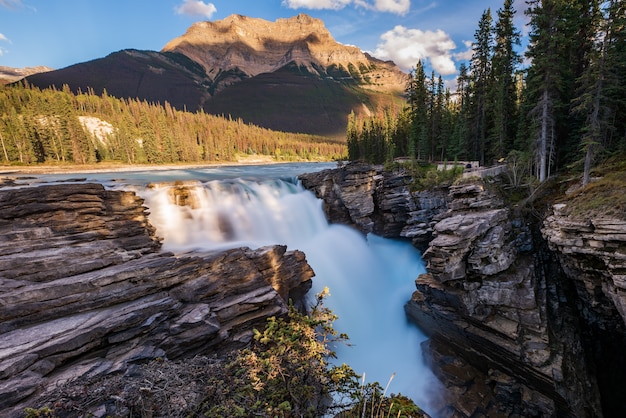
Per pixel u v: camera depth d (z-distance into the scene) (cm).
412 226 3759
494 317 2219
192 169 8106
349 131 9619
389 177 4197
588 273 2027
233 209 3425
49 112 9575
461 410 2044
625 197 1847
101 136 12119
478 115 4516
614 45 2341
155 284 1551
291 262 2408
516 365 2058
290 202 3969
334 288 3047
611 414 2170
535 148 3120
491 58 4378
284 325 864
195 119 16462
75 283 1348
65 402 648
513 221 2605
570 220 2038
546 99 2872
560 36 2783
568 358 2075
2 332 1140
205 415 600
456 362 2422
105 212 2155
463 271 2300
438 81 5450
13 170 7019
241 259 1977
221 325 1605
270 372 701
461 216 2578
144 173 6384
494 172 3266
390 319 3014
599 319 2256
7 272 1354
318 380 749
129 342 1275
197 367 745
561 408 1919
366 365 2464
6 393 872
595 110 2417
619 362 2295
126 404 612
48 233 1798
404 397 754
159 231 2788
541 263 2523
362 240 4062
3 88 12675
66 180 4431
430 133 5712
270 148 16738
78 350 1138
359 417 674
